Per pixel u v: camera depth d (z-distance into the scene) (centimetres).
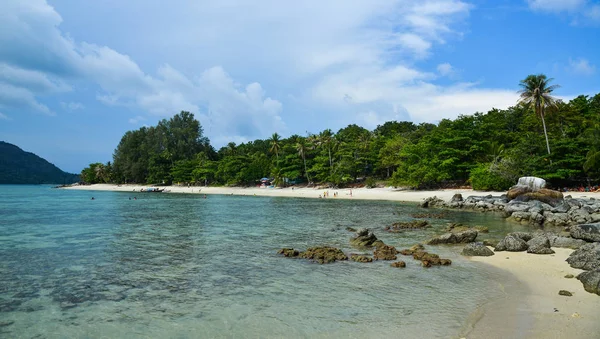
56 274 1591
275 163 11262
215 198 8044
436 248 2078
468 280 1412
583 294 1179
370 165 9600
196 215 4197
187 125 15538
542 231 2712
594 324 920
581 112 7331
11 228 3073
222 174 12338
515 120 8138
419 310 1102
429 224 3180
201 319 1076
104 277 1542
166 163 14500
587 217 3056
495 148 6869
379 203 5831
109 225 3278
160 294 1316
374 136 10962
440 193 6619
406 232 2736
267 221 3541
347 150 9519
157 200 7344
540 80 5859
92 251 2088
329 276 1515
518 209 3712
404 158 8206
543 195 4106
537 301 1125
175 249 2136
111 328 1024
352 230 2848
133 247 2205
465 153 6919
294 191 9275
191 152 14725
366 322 1021
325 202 6288
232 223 3397
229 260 1841
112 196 9150
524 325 938
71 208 5266
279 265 1725
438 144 7269
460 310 1091
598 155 5100
